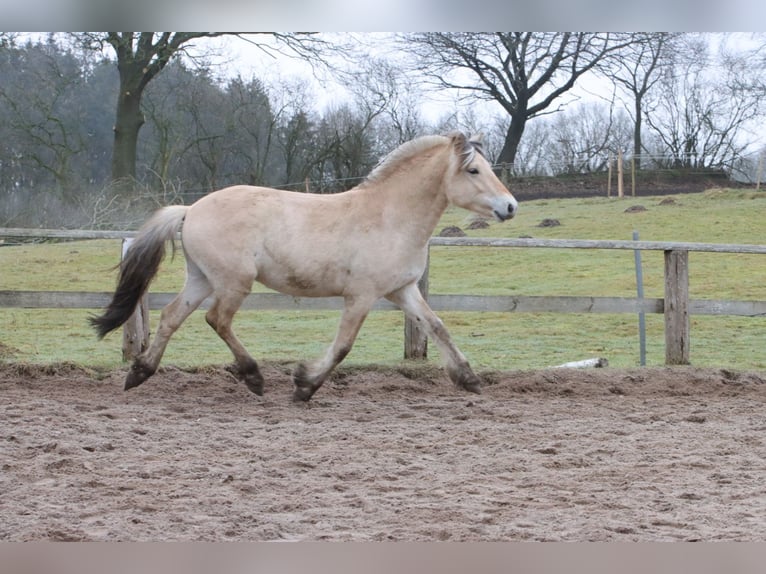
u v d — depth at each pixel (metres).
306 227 8.45
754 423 8.02
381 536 4.70
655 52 40.88
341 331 8.64
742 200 31.97
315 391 8.69
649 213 29.95
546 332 15.27
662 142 44.22
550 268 22.08
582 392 9.55
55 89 29.89
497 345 13.72
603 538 4.70
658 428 7.74
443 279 21.09
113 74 35.47
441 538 4.71
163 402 8.67
